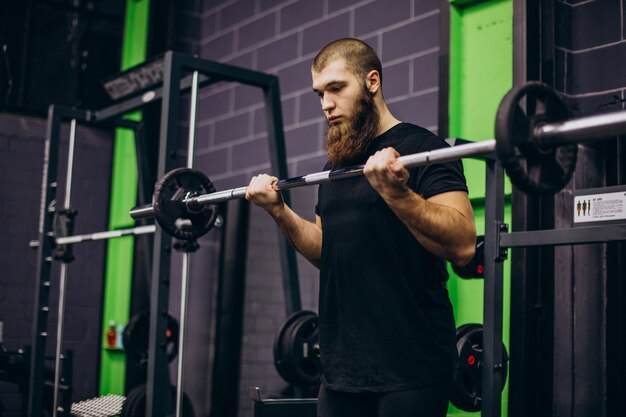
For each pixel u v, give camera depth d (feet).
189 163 10.24
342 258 5.54
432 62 11.01
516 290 8.95
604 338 8.73
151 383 9.39
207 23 15.70
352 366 5.39
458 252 5.21
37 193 15.31
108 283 15.84
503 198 6.49
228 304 14.21
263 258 13.80
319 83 5.77
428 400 5.23
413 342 5.27
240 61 14.64
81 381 15.44
